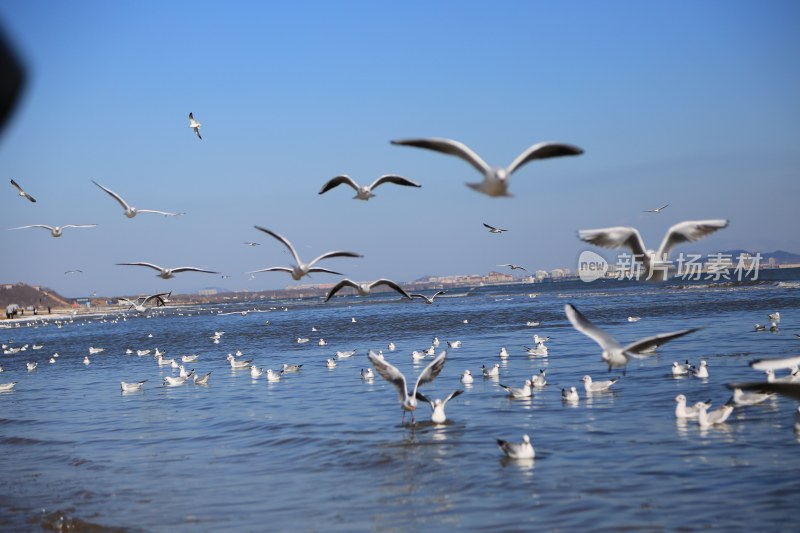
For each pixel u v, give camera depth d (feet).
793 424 72.38
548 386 105.91
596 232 35.60
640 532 48.06
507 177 29.45
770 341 141.69
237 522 55.98
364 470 67.31
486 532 49.90
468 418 85.76
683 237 35.60
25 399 133.18
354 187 47.73
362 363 155.22
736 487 55.36
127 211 76.07
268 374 134.92
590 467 62.80
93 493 66.64
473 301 469.16
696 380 102.58
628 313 246.68
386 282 57.57
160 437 89.20
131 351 220.64
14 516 61.31
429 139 30.76
